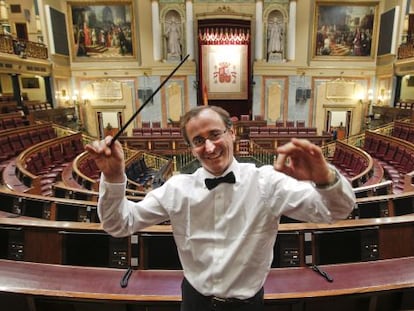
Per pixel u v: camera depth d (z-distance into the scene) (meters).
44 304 2.01
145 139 13.16
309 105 16.08
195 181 1.15
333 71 15.79
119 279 2.02
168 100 15.88
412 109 12.71
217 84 15.90
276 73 15.66
